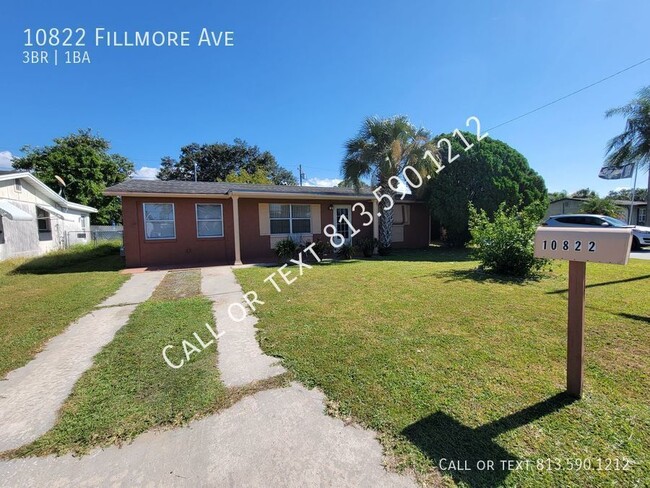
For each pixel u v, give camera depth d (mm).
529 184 13164
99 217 26469
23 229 12344
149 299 5645
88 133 28656
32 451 1882
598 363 2785
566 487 1523
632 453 1734
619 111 15492
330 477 1643
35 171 24547
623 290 5391
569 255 2115
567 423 1994
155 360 3127
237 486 1602
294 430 2029
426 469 1674
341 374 2727
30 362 3113
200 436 2000
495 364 2824
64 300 5531
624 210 29953
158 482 1642
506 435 1903
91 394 2508
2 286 6762
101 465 1770
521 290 5551
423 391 2412
